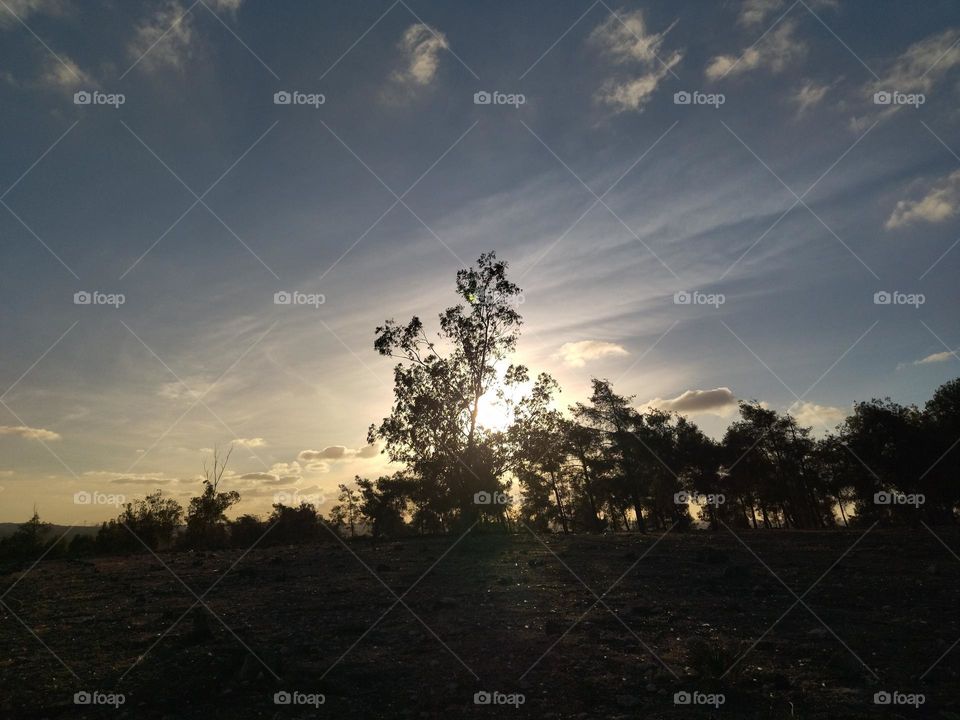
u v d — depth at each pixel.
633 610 11.91
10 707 6.98
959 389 42.00
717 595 13.67
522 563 20.86
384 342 41.28
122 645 9.95
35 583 19.88
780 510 66.44
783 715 6.41
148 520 51.38
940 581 14.62
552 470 46.56
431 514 49.84
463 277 42.41
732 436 59.97
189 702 7.12
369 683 7.77
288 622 11.55
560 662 8.49
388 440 40.97
